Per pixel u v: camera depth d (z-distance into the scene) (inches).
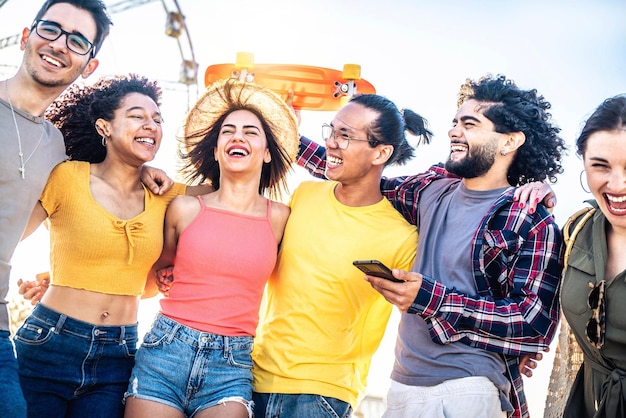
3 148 107.6
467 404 109.4
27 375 112.7
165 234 121.3
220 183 123.0
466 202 120.2
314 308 118.0
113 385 115.8
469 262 114.7
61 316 113.0
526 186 117.0
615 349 103.0
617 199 103.0
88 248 113.6
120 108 118.1
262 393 116.7
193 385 111.1
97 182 117.0
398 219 124.6
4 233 106.5
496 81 123.3
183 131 131.4
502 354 114.2
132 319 118.6
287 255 121.6
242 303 115.3
